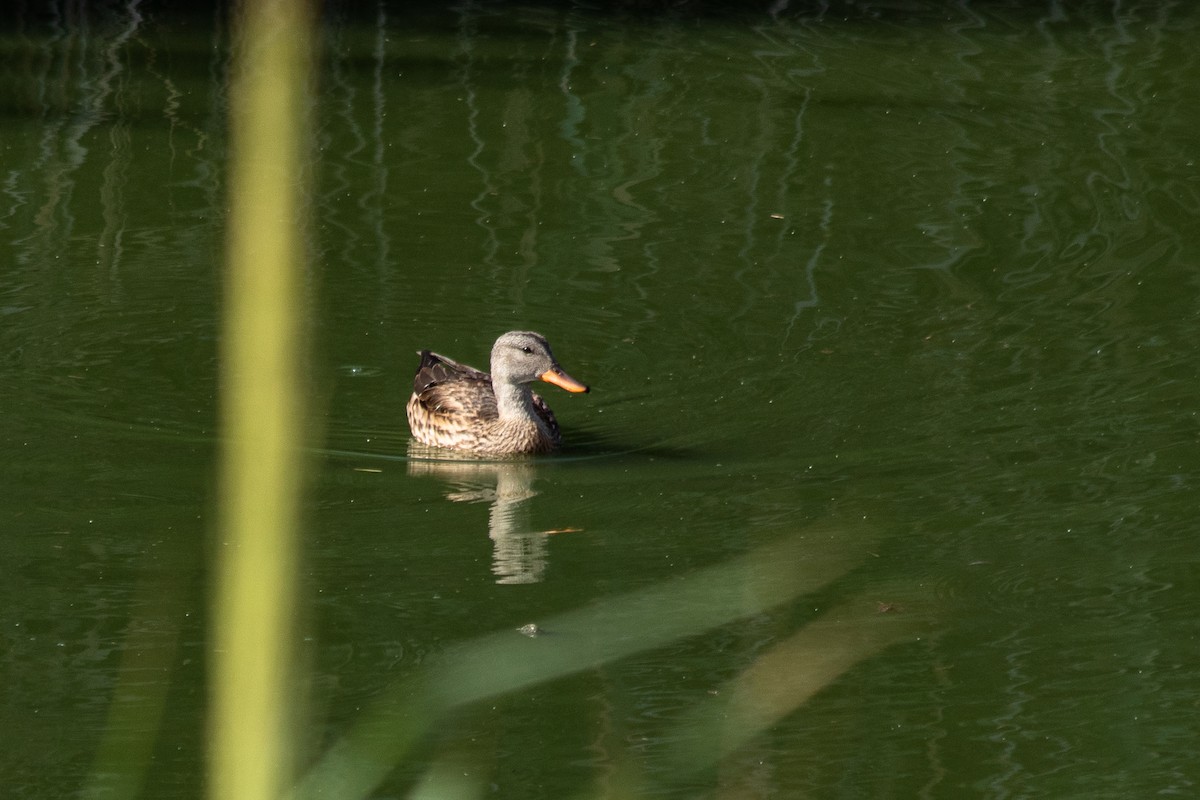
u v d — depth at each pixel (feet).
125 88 76.48
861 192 65.92
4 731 30.25
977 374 50.75
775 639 34.04
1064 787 28.19
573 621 35.01
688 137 72.13
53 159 67.92
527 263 59.52
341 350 53.26
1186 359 51.24
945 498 42.60
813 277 58.18
